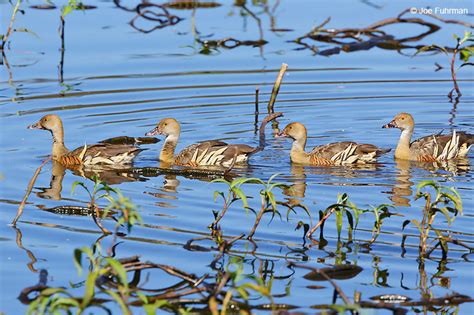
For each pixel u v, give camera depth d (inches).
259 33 1048.8
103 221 561.9
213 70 946.7
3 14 1077.1
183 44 1012.5
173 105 855.1
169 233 538.3
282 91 900.6
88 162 711.1
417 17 1080.2
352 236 532.7
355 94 893.8
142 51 989.2
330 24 1062.4
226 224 553.9
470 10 1100.5
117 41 1014.4
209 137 780.6
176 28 1062.4
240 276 420.8
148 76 924.6
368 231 540.7
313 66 964.0
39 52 975.6
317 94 895.1
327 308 434.6
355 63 975.0
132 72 933.8
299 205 532.4
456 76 939.3
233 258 490.9
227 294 404.8
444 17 1074.1
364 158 719.1
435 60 983.0
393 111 853.2
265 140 777.6
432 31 1048.2
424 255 501.7
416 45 1011.9
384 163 722.8
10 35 1012.5
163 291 454.3
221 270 480.7
